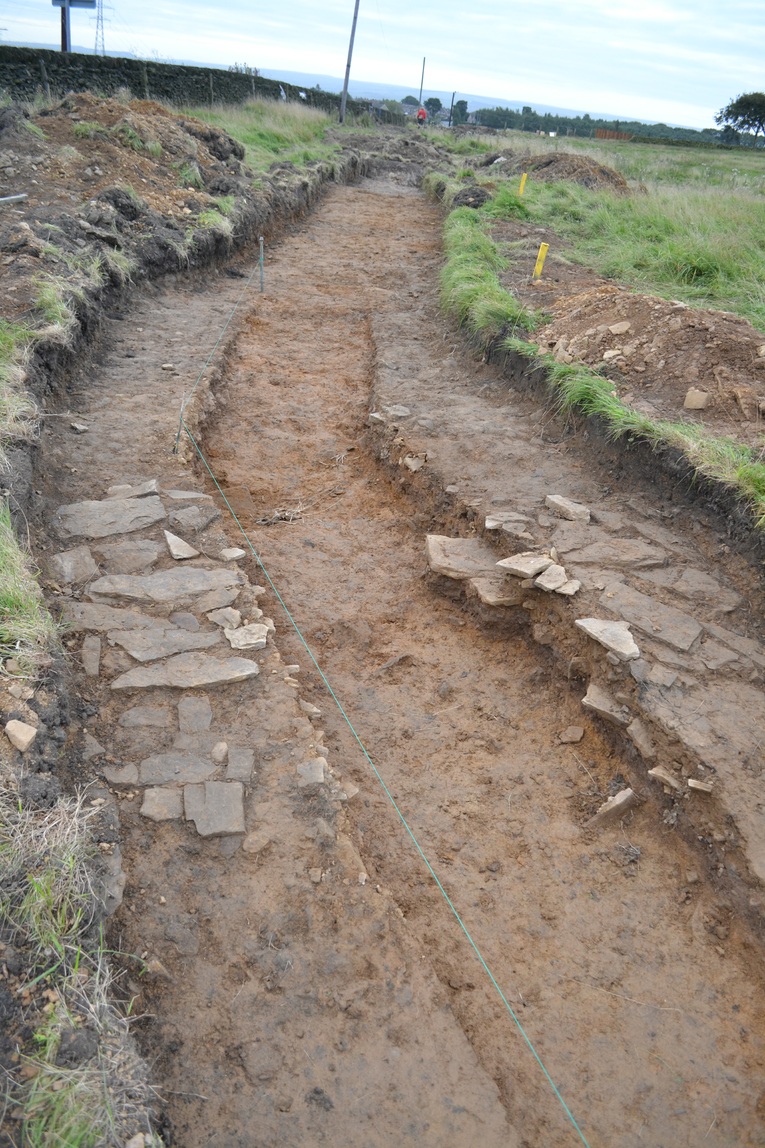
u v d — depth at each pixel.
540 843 4.30
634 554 5.53
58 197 10.44
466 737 4.93
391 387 8.40
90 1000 2.82
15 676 3.93
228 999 3.14
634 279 10.95
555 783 4.62
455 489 6.45
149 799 3.76
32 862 3.14
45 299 7.40
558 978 3.68
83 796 3.67
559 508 6.07
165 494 6.03
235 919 3.38
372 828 4.29
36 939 2.91
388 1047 3.07
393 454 7.25
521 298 10.02
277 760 4.06
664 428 6.19
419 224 17.27
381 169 26.31
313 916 3.44
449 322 10.16
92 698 4.27
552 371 7.50
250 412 8.43
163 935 3.29
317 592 6.04
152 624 4.80
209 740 4.12
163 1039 3.01
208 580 5.22
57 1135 2.38
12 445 5.62
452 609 5.93
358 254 14.26
